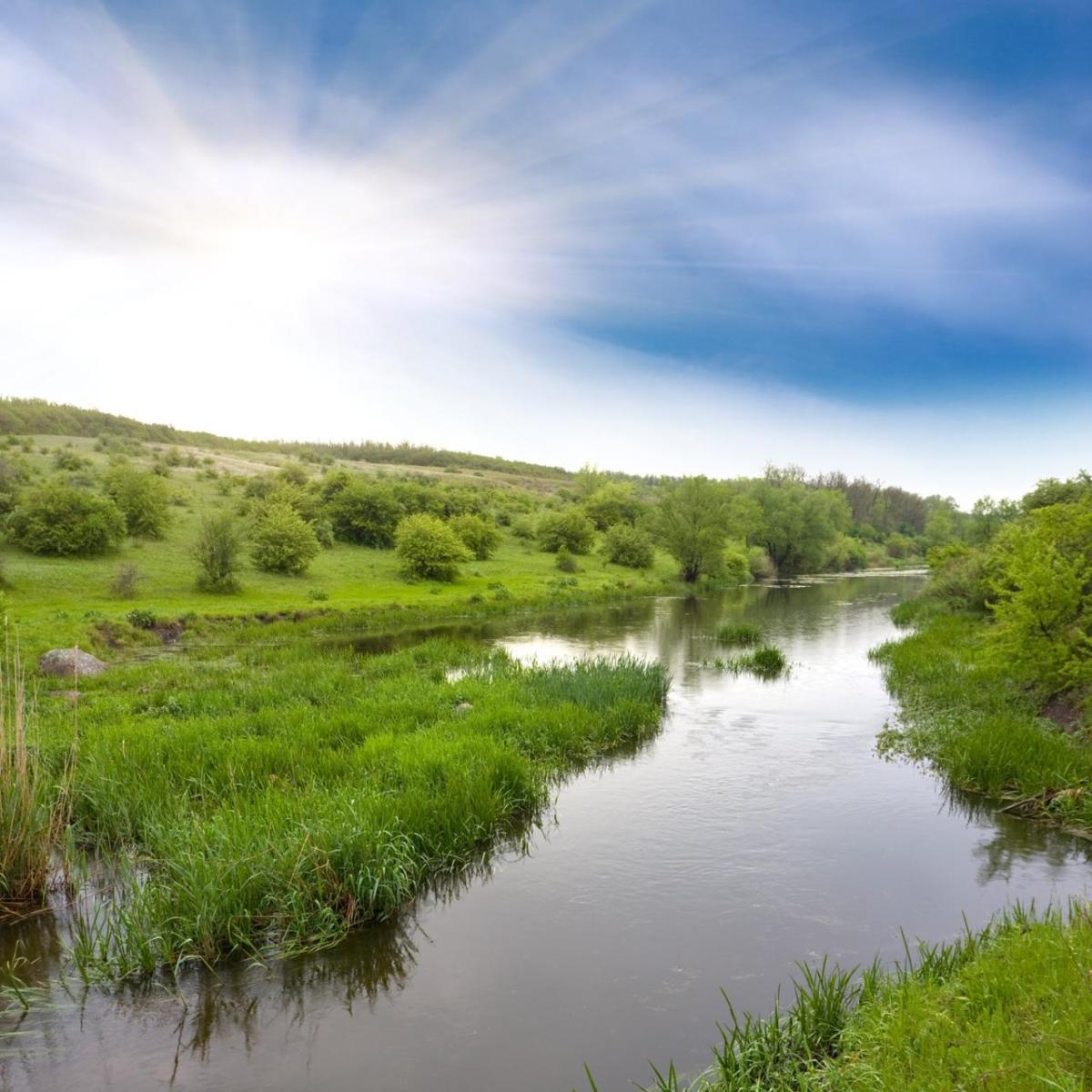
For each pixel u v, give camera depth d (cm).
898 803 1201
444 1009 672
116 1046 621
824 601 5322
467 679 1961
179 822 940
